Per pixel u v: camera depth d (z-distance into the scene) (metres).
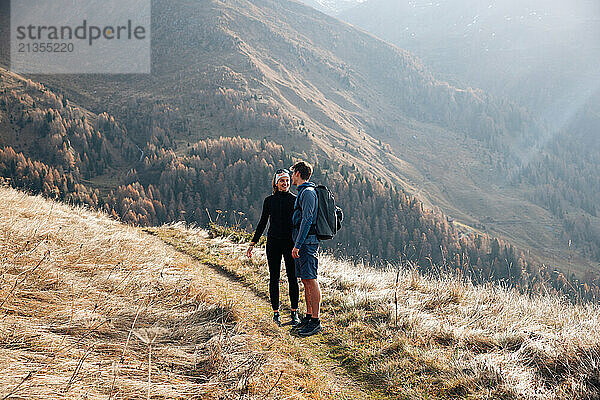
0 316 3.06
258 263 8.12
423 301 5.91
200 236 11.88
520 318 5.22
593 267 189.00
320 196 4.72
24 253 4.59
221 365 3.23
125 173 199.62
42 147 194.62
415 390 3.52
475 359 3.93
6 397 2.18
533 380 3.56
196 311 4.37
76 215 10.16
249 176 163.75
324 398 3.21
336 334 4.71
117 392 2.54
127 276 4.97
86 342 3.13
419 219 148.88
